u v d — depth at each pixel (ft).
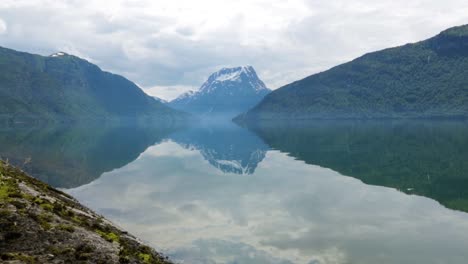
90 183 280.51
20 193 119.85
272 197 227.40
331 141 607.78
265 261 126.41
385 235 152.76
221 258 128.67
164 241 145.38
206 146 606.55
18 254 80.38
